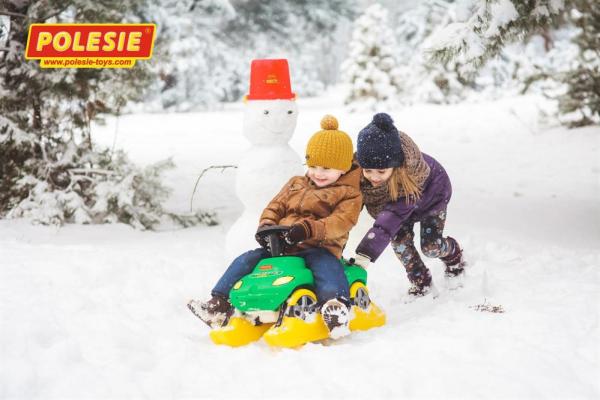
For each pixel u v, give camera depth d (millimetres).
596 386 3414
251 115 5844
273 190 5684
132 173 9086
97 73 9164
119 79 9367
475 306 4711
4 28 9539
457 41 7387
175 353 3988
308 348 3992
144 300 5176
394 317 4828
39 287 5234
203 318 4340
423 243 5141
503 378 3422
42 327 4207
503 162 13664
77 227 8516
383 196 4797
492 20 7234
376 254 4578
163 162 9625
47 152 9359
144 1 10289
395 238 5152
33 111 9375
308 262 4285
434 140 16266
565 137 14695
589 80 14969
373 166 4613
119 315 4746
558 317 4363
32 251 6586
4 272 5617
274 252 4324
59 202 8680
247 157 5840
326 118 4598
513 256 6516
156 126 19438
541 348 3857
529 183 12078
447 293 5258
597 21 14102
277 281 4090
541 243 7719
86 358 3900
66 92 9039
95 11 9250
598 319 4344
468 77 7766
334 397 3309
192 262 6395
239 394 3414
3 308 4574
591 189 11430
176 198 11562
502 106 19281
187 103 26031
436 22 24688
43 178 9070
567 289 5098
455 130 17016
